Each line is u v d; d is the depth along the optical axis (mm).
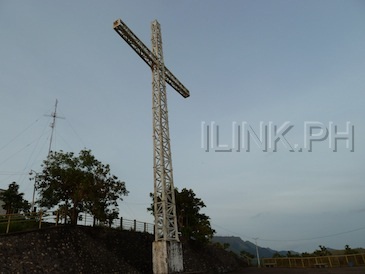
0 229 21734
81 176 27688
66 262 21875
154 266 26250
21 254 19250
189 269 37594
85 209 27578
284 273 38406
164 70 37250
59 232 23469
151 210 41594
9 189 38750
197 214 45844
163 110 34500
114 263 26953
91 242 26109
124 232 31516
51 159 28984
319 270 40250
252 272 44406
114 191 29500
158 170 30844
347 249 61875
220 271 46375
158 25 39344
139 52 34031
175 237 28562
